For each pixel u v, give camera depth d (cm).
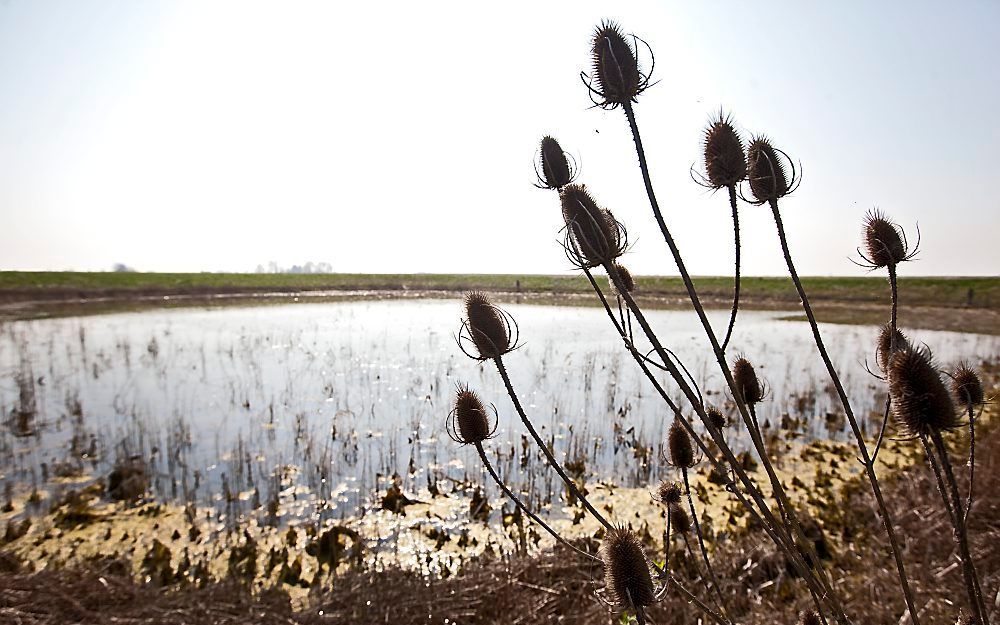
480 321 288
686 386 225
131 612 541
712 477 1045
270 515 909
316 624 553
